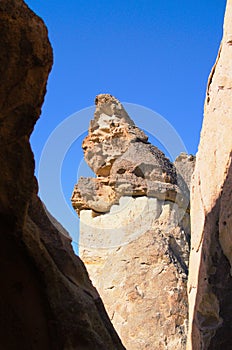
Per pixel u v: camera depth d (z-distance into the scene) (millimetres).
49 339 7074
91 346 7137
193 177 11750
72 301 7281
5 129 6688
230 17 10945
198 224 11109
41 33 6602
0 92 6520
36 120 6840
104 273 15641
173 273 15273
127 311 14789
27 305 7078
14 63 6484
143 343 14195
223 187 10016
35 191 7711
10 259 7078
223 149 10242
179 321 14586
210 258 10078
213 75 11281
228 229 9656
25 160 6898
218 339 9680
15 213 6945
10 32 6395
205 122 11305
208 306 10062
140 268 15383
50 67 6770
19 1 6473
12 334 7000
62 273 7625
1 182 6832
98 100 16828
